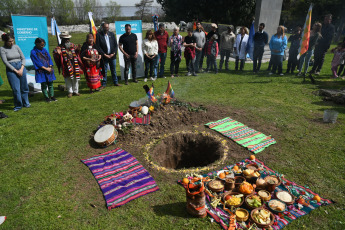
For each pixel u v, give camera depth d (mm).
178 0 28453
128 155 4930
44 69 7297
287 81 9602
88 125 6215
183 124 6227
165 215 3500
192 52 10078
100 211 3596
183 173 4395
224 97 8055
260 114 6707
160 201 3764
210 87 9070
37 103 7754
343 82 9266
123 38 8961
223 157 4832
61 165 4676
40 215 3543
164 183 4156
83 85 9648
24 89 7180
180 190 3977
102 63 8703
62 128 6066
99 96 8234
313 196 3746
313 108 7062
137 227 3322
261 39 10461
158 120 6062
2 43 22047
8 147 5250
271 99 7812
